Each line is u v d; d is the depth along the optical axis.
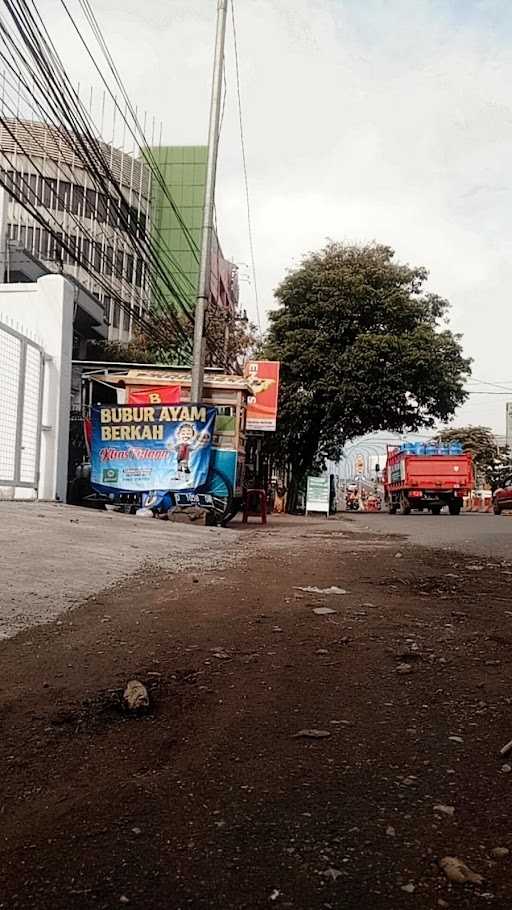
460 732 3.60
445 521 22.30
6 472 13.04
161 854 2.45
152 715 3.74
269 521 21.05
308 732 3.53
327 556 10.40
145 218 41.16
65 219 34.75
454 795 2.93
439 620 6.08
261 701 3.98
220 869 2.37
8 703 3.82
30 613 5.58
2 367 12.81
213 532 13.60
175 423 15.62
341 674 4.50
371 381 32.16
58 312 15.08
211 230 18.39
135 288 37.97
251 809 2.77
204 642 5.11
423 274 34.56
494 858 2.48
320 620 5.91
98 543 9.55
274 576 8.16
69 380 15.62
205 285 17.95
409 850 2.51
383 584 7.88
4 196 27.89
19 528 9.86
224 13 19.09
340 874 2.36
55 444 14.93
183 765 3.16
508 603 6.91
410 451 31.19
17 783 2.96
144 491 15.59
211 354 36.84
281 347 33.41
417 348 32.03
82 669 4.40
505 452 67.75
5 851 2.47
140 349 36.38
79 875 2.33
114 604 6.16
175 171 48.59
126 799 2.84
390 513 34.53
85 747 3.33
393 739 3.49
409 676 4.50
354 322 33.03
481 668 4.70
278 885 2.29
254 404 27.28
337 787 2.98
